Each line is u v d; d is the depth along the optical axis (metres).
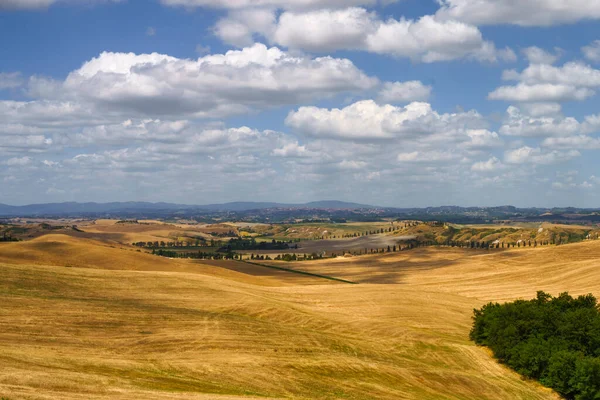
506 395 58.56
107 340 54.16
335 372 54.44
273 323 70.06
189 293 83.88
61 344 50.53
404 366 61.38
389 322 82.56
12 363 40.03
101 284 82.06
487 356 71.75
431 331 82.25
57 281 79.19
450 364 66.75
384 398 49.66
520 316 72.12
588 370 57.50
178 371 46.75
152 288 84.25
